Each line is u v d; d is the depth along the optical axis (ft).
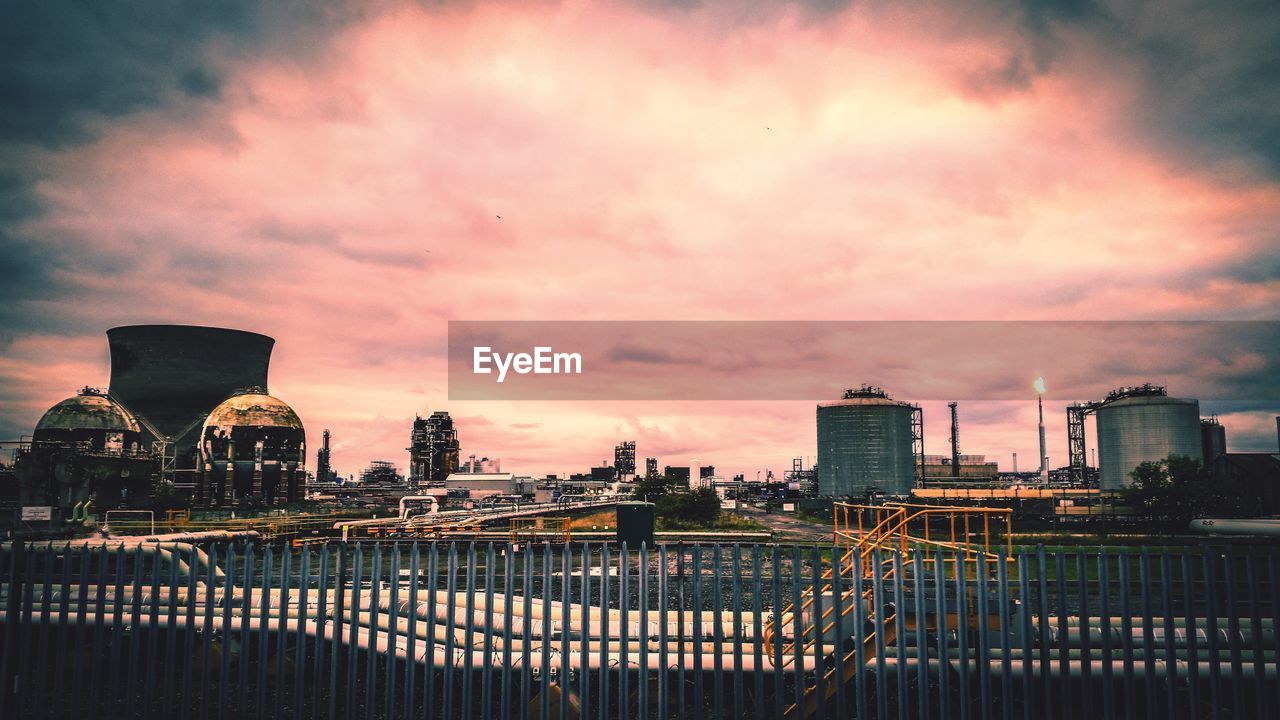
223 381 632.38
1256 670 34.71
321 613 39.42
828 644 49.29
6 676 39.88
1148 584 35.70
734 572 37.73
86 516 172.04
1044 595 35.70
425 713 38.88
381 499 570.87
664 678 36.88
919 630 36.19
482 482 634.43
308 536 206.90
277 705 38.68
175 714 50.39
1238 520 181.47
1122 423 486.79
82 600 40.55
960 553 40.47
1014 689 52.80
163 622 60.59
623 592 37.93
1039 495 328.29
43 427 415.23
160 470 437.17
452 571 39.24
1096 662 51.67
